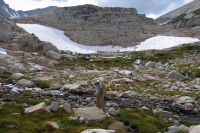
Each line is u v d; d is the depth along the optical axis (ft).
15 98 54.60
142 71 149.79
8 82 88.63
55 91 78.48
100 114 42.45
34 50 209.87
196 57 225.56
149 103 68.80
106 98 72.13
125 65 204.54
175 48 300.81
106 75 128.16
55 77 111.45
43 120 37.83
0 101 48.34
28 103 50.90
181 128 39.11
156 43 386.32
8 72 116.67
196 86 97.91
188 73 131.34
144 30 445.78
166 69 157.17
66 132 34.17
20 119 36.91
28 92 70.64
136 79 114.42
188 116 59.41
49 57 221.87
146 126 40.29
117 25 456.45
